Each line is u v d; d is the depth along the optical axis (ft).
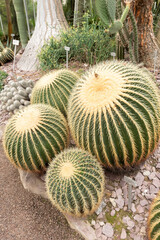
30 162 7.16
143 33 11.69
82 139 6.48
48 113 7.29
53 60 15.06
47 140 6.99
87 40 14.33
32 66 16.88
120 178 7.49
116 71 6.27
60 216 7.29
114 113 5.80
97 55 14.70
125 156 6.35
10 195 8.32
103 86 5.97
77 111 6.26
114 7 8.13
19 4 20.26
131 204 6.62
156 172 7.56
